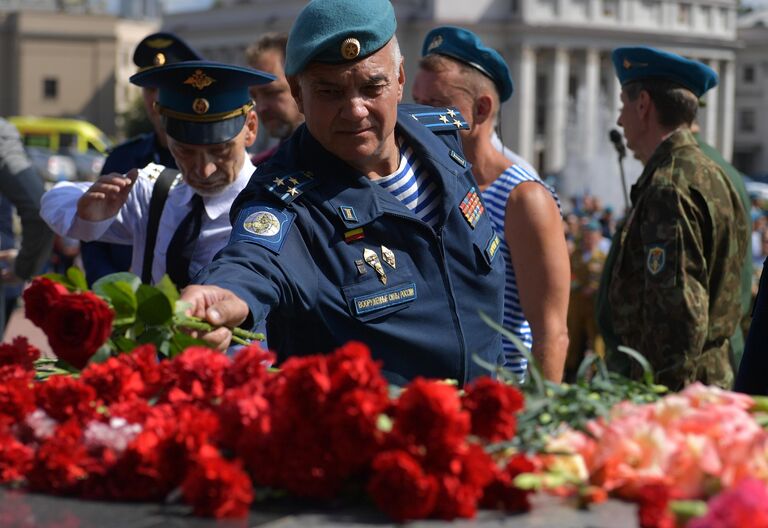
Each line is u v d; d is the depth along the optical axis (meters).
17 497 3.06
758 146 151.00
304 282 4.67
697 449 2.94
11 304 10.74
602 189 76.75
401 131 5.20
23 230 9.18
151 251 6.59
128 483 3.03
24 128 86.50
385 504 2.81
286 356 4.91
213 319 3.98
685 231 7.00
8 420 3.32
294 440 2.98
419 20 124.19
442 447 2.85
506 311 6.57
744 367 5.66
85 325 3.50
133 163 8.28
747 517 2.46
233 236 4.68
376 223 4.88
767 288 5.59
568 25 128.00
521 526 2.77
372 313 4.82
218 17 141.50
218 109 6.29
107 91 142.38
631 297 7.34
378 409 2.94
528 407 3.23
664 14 134.25
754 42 149.88
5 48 141.25
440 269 5.00
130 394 3.45
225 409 3.11
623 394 3.48
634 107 7.73
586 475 2.97
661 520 2.67
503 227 6.57
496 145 7.56
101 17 141.50
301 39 4.71
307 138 4.93
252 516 2.88
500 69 7.05
